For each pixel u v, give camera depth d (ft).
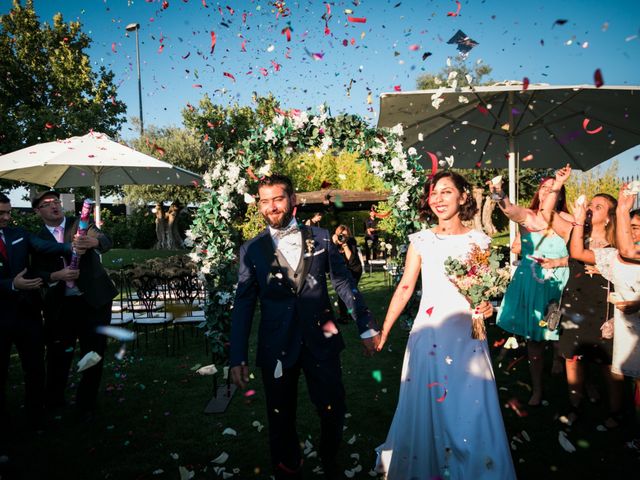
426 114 17.06
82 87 62.69
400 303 8.28
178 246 75.15
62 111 59.16
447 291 7.73
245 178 13.48
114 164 17.01
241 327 7.90
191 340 20.11
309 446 9.39
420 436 7.50
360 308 8.38
